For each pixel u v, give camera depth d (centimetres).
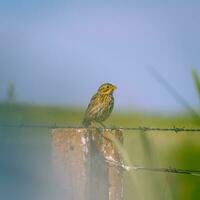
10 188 1219
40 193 1207
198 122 1262
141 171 1238
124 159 1211
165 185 1288
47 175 1215
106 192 1200
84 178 1180
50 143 1331
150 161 1270
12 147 1314
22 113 1456
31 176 1231
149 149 1284
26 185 1223
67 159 1187
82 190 1181
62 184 1190
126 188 1359
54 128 1202
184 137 1784
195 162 1702
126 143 1402
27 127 1311
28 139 1348
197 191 1465
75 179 1184
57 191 1194
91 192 1188
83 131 1184
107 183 1200
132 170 1214
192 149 1744
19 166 1255
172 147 1762
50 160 1256
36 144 1320
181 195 1460
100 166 1198
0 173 1234
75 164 1183
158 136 2142
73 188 1184
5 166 1261
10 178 1230
